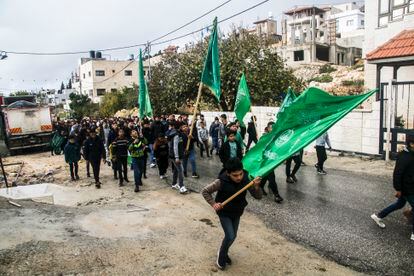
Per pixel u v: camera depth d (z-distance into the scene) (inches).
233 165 188.9
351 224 276.5
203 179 466.6
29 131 946.7
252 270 210.8
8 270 204.1
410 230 260.4
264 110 716.7
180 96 1071.6
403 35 670.5
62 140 856.3
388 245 237.1
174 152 399.5
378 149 507.2
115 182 486.9
